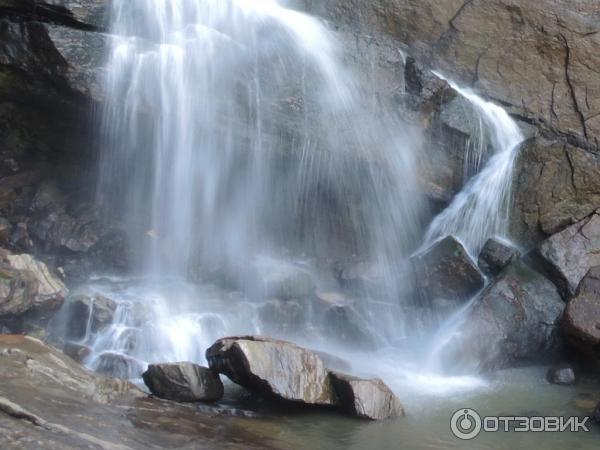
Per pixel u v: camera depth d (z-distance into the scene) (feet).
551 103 39.55
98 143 32.27
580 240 33.81
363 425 23.25
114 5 31.04
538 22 39.88
